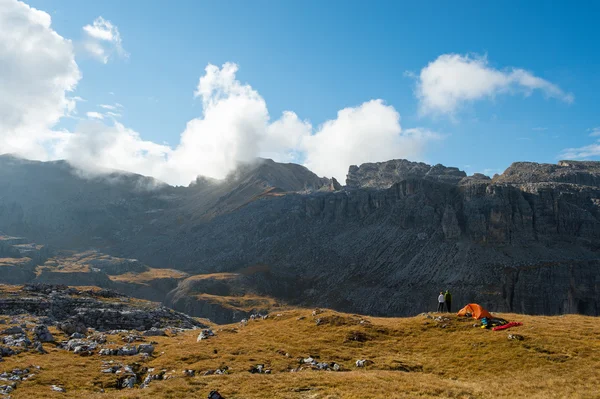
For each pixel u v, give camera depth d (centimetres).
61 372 4716
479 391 3656
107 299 11600
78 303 10406
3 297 9950
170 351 5825
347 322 6619
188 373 4697
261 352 5466
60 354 5594
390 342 5709
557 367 4231
